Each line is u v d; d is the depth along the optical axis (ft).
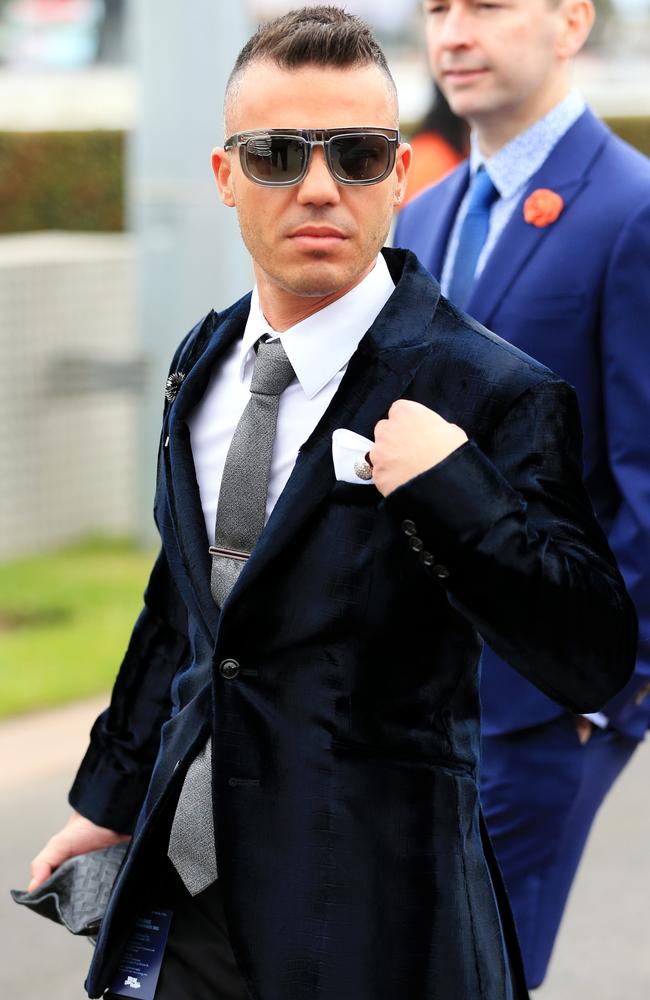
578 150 29.17
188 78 66.64
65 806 46.55
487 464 16.99
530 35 28.99
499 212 29.91
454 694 18.16
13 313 69.51
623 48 173.99
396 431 17.07
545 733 27.73
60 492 72.49
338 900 17.52
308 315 18.83
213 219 67.77
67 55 195.72
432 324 18.30
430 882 17.60
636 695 28.09
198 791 18.78
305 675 17.81
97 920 20.57
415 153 49.21
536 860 28.22
